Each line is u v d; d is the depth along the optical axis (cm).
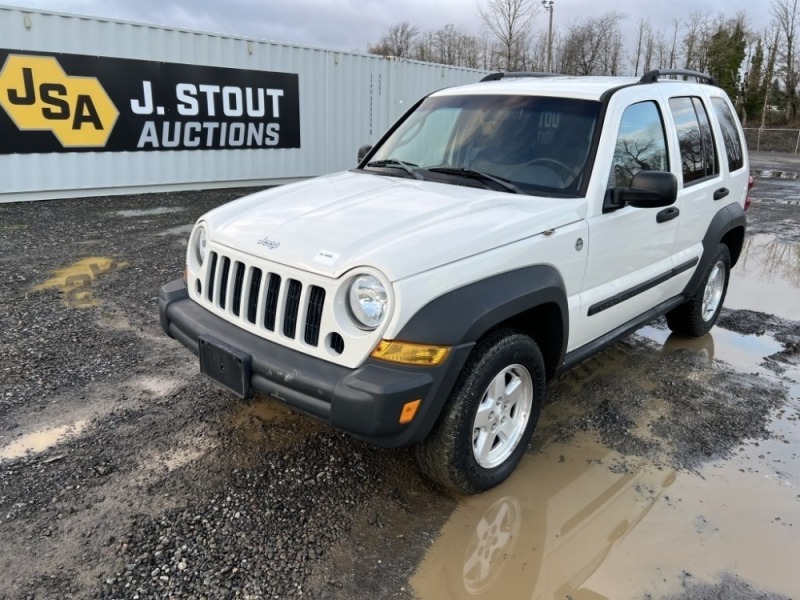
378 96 1394
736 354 491
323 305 252
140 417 349
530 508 291
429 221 278
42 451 312
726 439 360
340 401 237
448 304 249
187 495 284
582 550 265
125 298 546
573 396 407
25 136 939
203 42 1093
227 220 317
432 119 409
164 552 247
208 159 1155
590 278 335
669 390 421
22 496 276
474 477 285
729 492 309
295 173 1291
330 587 236
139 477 295
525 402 311
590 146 337
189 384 391
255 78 1175
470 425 272
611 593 241
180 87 1084
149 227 836
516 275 278
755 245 907
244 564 244
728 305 620
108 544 250
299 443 331
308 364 254
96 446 319
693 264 450
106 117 1012
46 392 372
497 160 354
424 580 243
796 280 723
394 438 247
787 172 2116
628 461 334
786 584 249
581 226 317
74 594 225
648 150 380
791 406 403
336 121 1330
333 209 304
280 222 295
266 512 276
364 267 244
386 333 241
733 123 518
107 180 1041
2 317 488
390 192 328
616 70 4278
